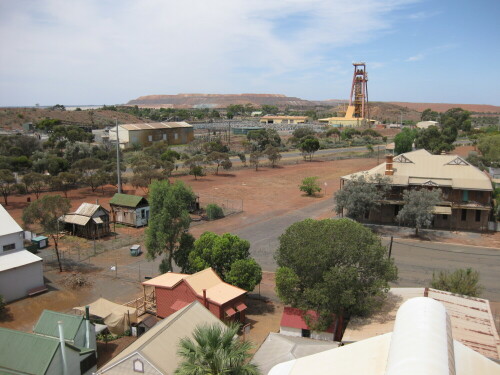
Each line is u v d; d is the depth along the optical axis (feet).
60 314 76.59
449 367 15.23
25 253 111.55
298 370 22.80
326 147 428.15
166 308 92.79
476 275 93.86
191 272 107.14
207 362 47.29
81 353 70.03
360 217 180.24
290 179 270.46
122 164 273.75
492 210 175.32
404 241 150.61
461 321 75.72
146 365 60.64
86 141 385.70
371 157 362.74
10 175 199.93
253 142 421.18
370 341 22.57
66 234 154.71
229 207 199.72
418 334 17.46
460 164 175.01
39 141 331.57
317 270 81.97
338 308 82.33
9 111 570.46
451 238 154.61
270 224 172.45
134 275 119.65
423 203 150.92
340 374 20.74
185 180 258.78
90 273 120.88
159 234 104.01
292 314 87.35
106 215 156.76
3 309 98.53
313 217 183.11
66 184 215.72
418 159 182.60
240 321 90.27
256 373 48.65
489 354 65.87
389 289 90.38
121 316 86.79
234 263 97.30
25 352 64.34
